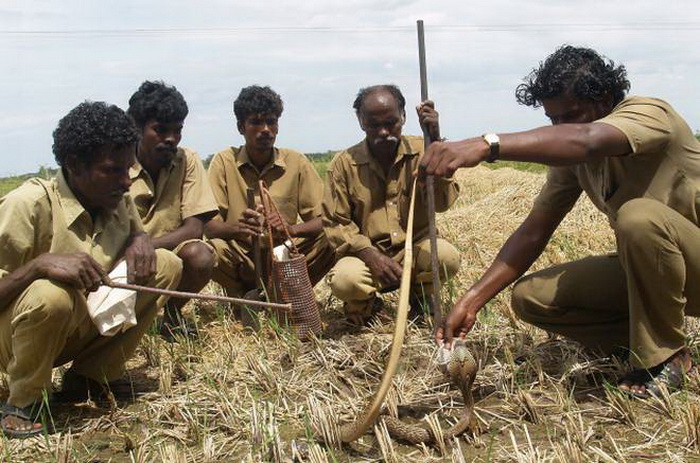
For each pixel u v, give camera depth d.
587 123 3.95
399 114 5.74
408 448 3.88
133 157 4.29
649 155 4.14
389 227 5.95
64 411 4.56
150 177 5.99
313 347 5.41
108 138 4.11
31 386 4.19
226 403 4.39
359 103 5.87
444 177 3.54
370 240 6.00
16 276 4.06
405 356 5.11
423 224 6.01
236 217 6.71
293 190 6.74
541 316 4.72
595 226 8.88
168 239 5.80
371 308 5.99
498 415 4.14
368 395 4.51
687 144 4.15
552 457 3.63
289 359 5.21
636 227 3.97
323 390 4.67
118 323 4.28
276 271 5.72
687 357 4.28
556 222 4.64
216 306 6.60
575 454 3.53
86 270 4.10
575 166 4.49
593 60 4.15
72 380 4.72
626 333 4.70
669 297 4.05
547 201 4.61
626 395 4.15
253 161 6.67
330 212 5.98
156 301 4.67
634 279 4.10
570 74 4.09
